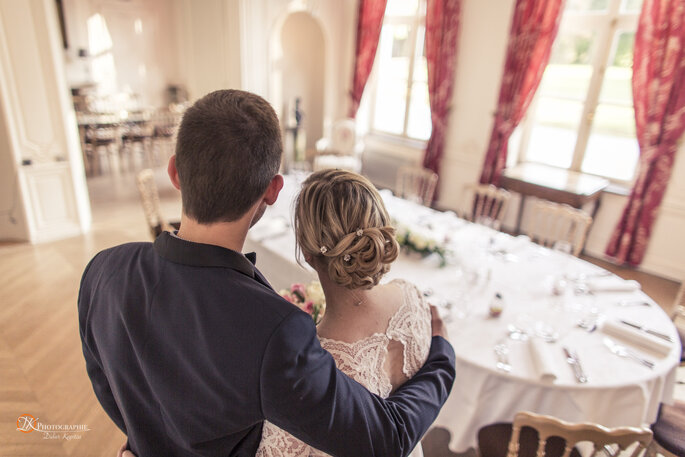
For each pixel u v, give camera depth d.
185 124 0.66
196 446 0.70
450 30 5.06
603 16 4.30
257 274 0.75
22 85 3.94
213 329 0.64
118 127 6.92
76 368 2.71
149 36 8.02
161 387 0.68
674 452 1.89
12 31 3.78
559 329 2.10
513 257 2.82
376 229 0.85
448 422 1.97
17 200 4.20
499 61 4.87
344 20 6.16
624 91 4.34
